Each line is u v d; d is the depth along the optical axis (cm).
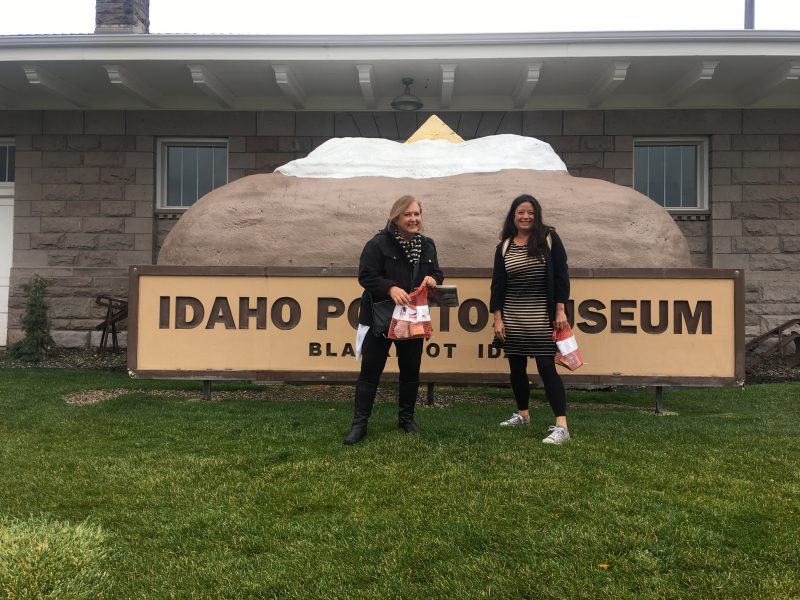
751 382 838
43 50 966
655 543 271
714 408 608
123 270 1102
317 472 362
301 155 1114
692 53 938
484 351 586
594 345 576
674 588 238
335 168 736
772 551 266
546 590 236
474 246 658
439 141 772
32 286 958
